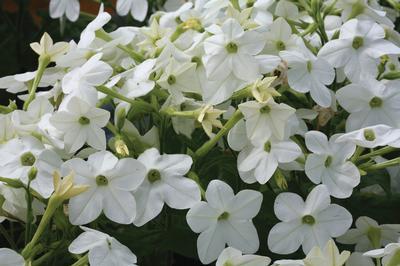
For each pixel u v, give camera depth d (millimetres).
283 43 796
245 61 751
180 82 755
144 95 756
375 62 788
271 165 732
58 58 786
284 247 720
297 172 794
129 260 689
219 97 748
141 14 983
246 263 692
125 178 705
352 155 753
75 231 735
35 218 734
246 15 800
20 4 1156
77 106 720
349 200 825
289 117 749
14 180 703
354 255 732
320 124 784
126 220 701
